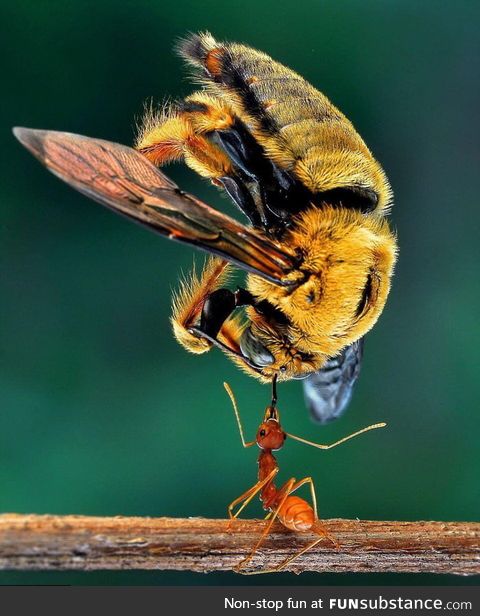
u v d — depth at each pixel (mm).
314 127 181
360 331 175
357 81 253
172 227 171
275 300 175
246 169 182
